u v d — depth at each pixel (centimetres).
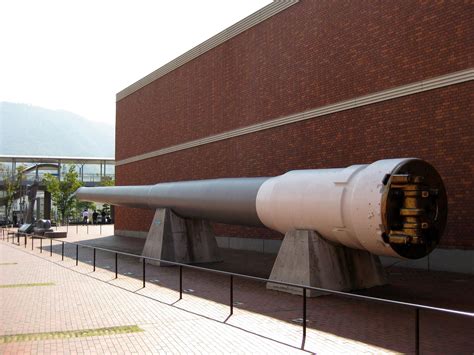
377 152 1520
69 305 929
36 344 652
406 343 636
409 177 820
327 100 1717
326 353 593
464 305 884
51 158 5897
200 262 1620
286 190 1048
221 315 826
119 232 3412
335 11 1700
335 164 1675
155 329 728
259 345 632
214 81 2377
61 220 5328
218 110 2339
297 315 817
